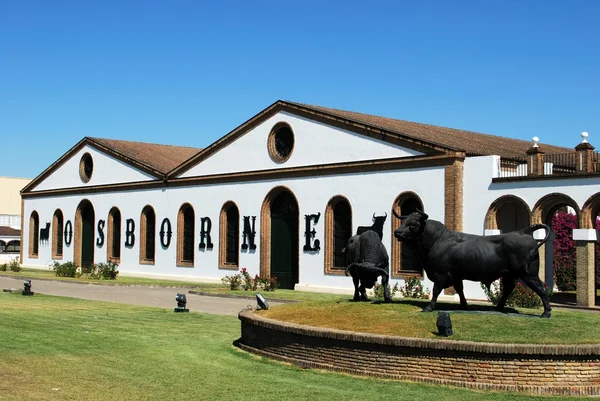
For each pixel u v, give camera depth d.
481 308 16.50
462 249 15.70
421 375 13.28
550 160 36.50
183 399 12.16
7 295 30.05
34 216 60.91
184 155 54.66
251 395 12.42
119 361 15.26
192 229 44.44
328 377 13.76
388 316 15.35
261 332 16.22
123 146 53.31
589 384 12.64
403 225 16.20
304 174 36.66
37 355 15.68
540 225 15.40
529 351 12.59
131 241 49.16
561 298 31.95
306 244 36.22
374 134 33.34
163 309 25.69
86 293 33.19
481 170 29.75
